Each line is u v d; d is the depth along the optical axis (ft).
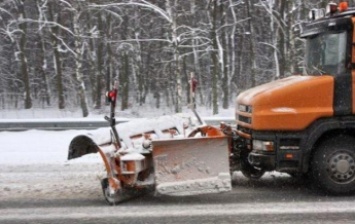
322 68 24.11
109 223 20.59
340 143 23.34
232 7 91.40
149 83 107.04
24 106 106.01
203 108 96.43
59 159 34.09
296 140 23.34
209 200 23.88
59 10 91.76
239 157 25.66
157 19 93.45
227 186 22.66
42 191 26.00
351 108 22.93
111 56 96.99
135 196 24.26
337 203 22.77
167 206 23.00
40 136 44.11
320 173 23.41
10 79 107.34
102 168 31.09
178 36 71.92
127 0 80.59
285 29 82.99
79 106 105.81
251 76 97.40
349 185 23.47
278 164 23.43
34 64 109.50
